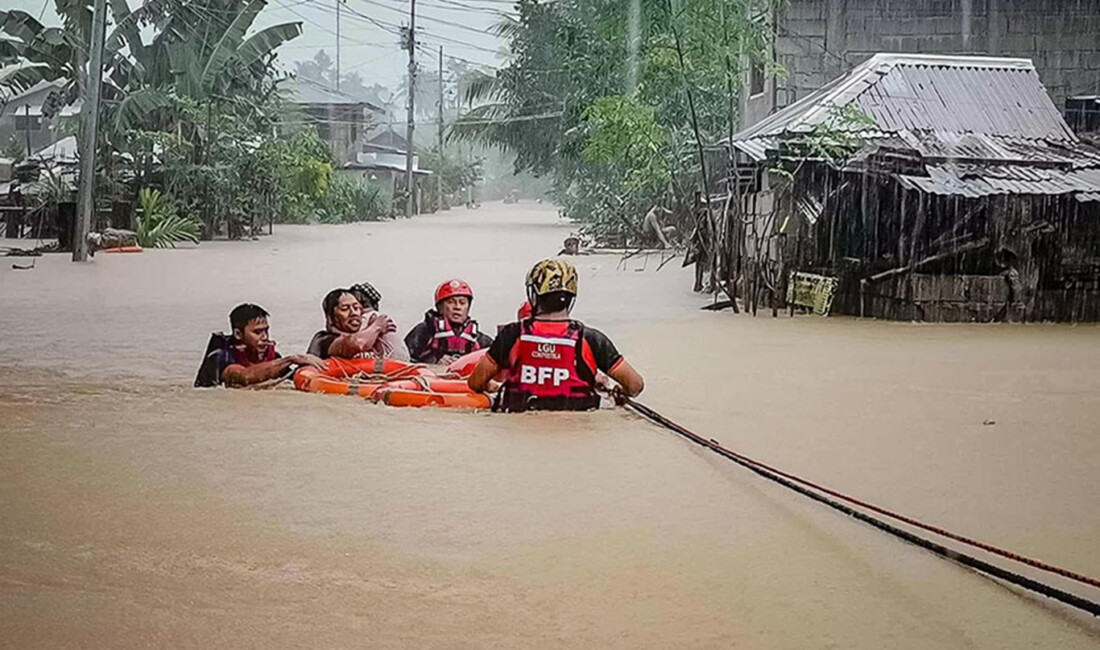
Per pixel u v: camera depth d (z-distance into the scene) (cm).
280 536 482
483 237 3538
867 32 2108
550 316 775
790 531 496
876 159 1505
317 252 2756
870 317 1508
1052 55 2102
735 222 1619
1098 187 1452
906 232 1488
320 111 6138
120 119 3005
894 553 467
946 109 1684
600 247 3030
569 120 3466
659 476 593
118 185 3139
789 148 1534
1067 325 1432
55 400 802
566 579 432
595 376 780
